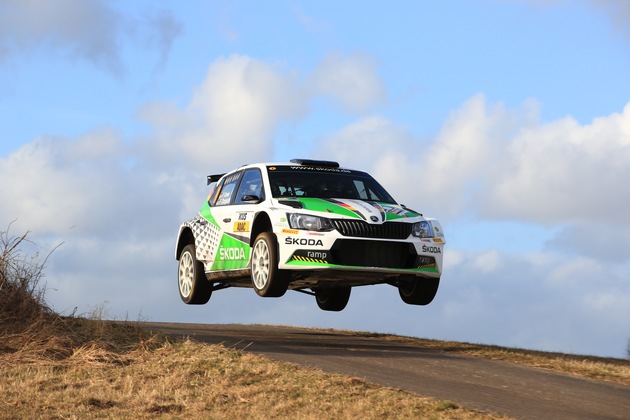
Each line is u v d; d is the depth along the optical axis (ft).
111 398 30.91
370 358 37.63
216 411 28.86
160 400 30.50
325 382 31.19
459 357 39.24
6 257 42.14
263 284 44.11
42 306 42.47
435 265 43.75
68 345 38.86
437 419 26.48
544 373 35.19
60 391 32.04
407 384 31.42
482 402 28.66
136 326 43.75
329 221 42.42
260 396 30.19
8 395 31.48
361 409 27.78
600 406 28.86
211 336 44.34
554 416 26.96
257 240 44.70
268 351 38.55
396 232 43.09
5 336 38.88
